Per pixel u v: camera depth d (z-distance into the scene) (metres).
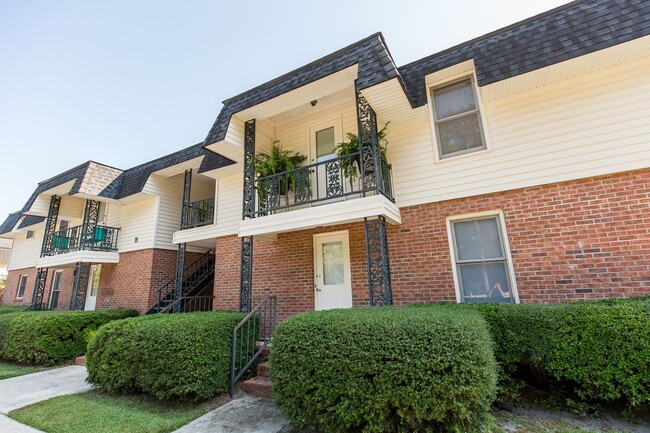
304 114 7.39
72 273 12.88
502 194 5.16
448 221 5.48
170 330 4.39
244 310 5.96
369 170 5.29
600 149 4.63
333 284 6.53
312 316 3.58
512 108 5.30
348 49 5.50
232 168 8.26
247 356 4.96
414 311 3.59
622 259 4.30
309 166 5.81
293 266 7.00
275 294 7.06
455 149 5.68
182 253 9.27
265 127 7.47
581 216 4.61
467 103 5.73
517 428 3.17
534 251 4.80
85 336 7.43
